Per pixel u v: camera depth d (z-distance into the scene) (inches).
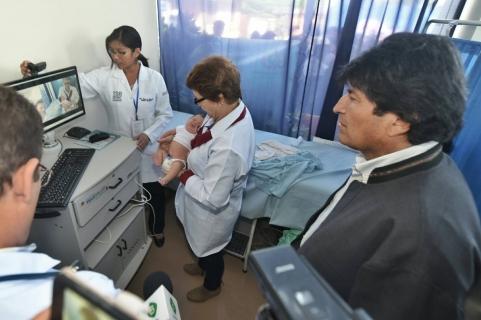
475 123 48.1
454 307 19.0
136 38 63.2
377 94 20.8
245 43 89.3
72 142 59.6
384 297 20.1
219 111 46.4
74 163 51.8
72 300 9.7
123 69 67.2
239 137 45.9
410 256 19.2
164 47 99.5
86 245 49.3
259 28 85.9
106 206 53.0
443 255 18.7
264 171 68.4
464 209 20.8
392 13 72.9
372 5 72.9
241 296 67.4
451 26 58.2
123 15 80.0
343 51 80.0
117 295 11.1
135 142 62.4
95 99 75.3
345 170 71.1
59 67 63.9
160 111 75.5
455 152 52.0
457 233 19.5
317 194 64.7
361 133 23.2
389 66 20.3
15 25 53.8
